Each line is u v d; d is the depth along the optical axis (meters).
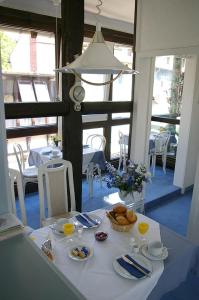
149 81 3.10
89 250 1.41
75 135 2.73
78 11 2.44
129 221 1.63
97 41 1.32
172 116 4.74
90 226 1.66
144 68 3.02
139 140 3.23
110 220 1.67
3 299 0.50
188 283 1.96
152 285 1.25
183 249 1.46
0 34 3.21
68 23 2.41
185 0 2.47
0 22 3.07
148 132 3.27
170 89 4.68
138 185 2.03
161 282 1.31
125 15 4.06
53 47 3.64
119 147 4.60
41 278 0.56
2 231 0.79
